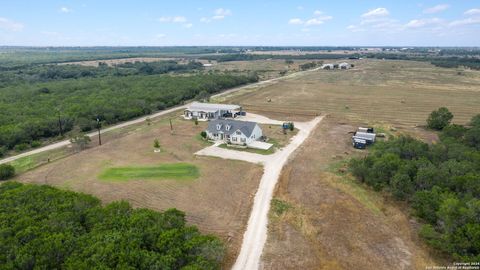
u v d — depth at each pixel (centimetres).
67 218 2659
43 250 2188
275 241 2880
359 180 4109
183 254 2319
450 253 2575
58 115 6869
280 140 5869
